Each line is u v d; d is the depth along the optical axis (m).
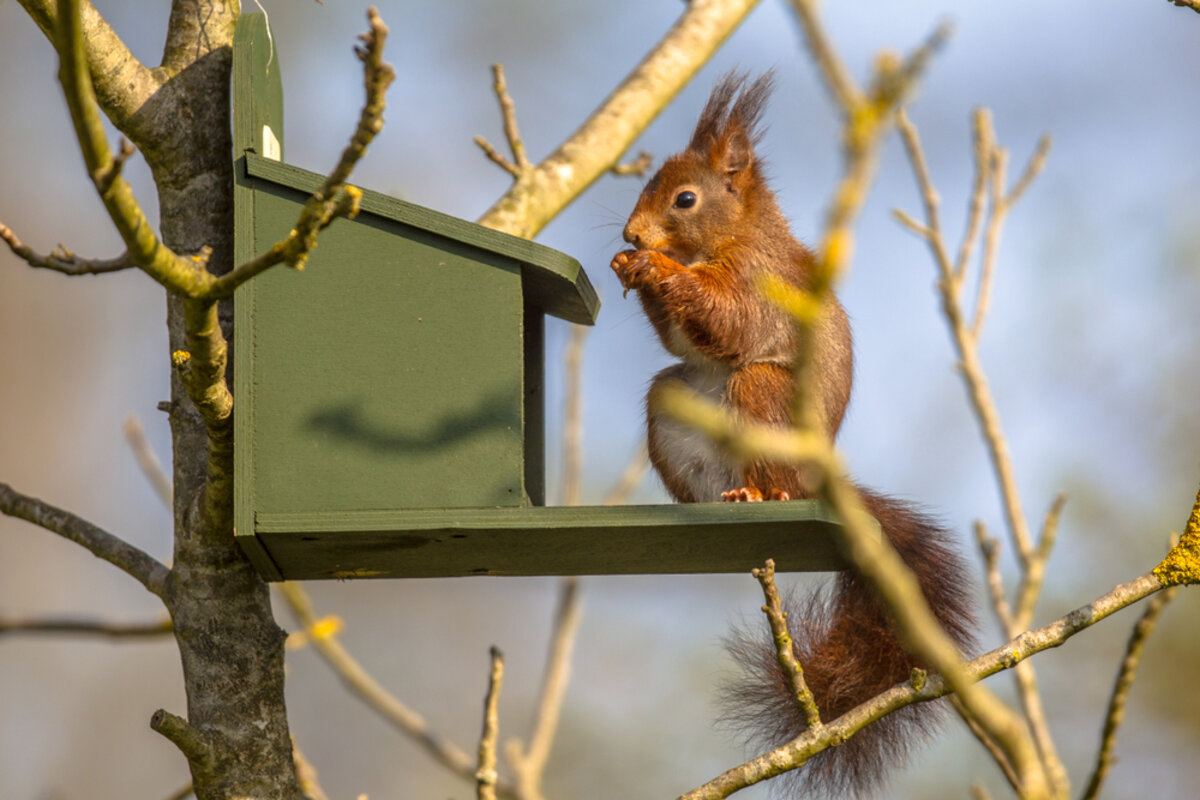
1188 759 15.17
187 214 8.33
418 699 18.03
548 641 18.39
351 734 17.75
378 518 7.66
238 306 7.89
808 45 3.42
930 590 9.55
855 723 7.29
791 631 9.16
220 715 7.97
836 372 10.34
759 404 9.95
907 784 15.18
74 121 5.46
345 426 7.80
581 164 11.31
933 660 4.32
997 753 7.58
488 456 7.79
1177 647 15.67
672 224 11.14
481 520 7.67
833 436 10.27
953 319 9.81
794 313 4.05
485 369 7.88
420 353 7.88
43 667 18.31
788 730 8.93
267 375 7.84
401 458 7.78
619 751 16.88
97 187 5.60
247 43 8.06
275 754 8.04
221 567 8.07
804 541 8.10
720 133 11.48
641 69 11.88
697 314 10.23
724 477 10.23
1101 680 15.68
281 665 8.23
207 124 8.41
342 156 5.73
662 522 7.64
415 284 7.94
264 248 7.91
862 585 9.09
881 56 3.50
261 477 7.75
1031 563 9.27
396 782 17.39
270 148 8.57
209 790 7.78
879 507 9.85
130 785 17.78
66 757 17.77
